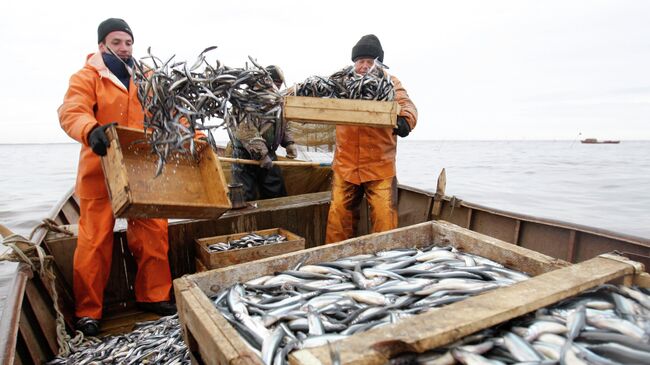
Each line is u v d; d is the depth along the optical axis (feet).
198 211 10.15
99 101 11.05
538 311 6.57
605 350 5.80
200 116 9.34
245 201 17.51
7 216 53.47
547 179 105.81
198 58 9.51
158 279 12.54
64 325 10.52
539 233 13.16
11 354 6.88
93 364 9.26
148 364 8.95
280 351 6.23
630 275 7.34
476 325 5.53
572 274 7.00
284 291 8.54
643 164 172.24
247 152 17.67
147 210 9.35
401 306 7.80
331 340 6.51
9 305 8.50
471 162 186.19
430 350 5.53
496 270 8.75
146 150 10.90
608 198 72.74
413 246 11.16
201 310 6.76
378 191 13.94
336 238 15.05
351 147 13.92
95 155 10.87
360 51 13.15
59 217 16.53
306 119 9.87
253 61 9.89
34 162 215.72
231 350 5.55
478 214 15.38
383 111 10.07
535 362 5.57
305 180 20.94
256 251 12.55
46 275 10.55
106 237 11.38
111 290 13.08
